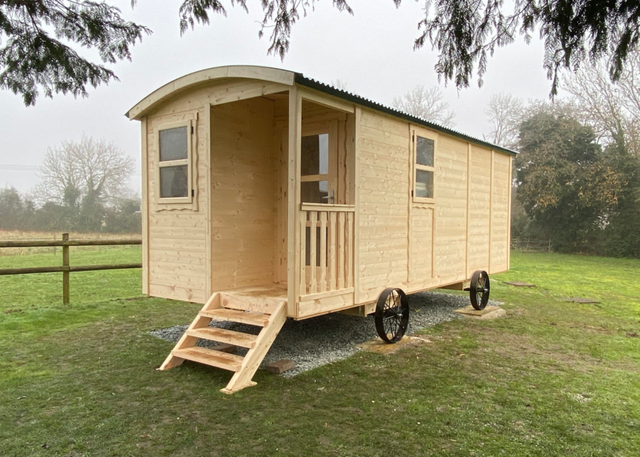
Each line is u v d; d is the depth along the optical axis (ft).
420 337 18.56
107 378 13.02
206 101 15.76
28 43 17.80
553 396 12.10
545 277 40.93
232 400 11.41
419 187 19.67
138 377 13.12
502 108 98.73
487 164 26.12
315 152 18.57
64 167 97.14
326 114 18.07
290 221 13.48
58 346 16.40
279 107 19.06
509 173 29.04
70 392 11.88
